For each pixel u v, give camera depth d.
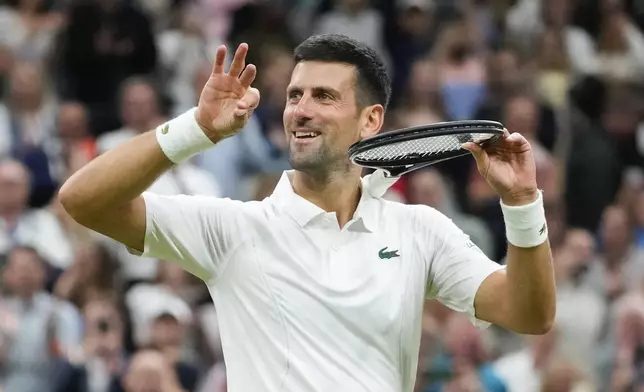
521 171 17.73
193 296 39.19
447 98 50.72
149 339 35.78
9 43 51.03
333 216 18.00
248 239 17.83
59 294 38.00
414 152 17.78
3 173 40.44
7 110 45.72
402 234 18.36
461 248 18.48
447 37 52.12
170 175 40.72
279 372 17.44
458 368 35.78
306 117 17.95
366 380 17.53
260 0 53.88
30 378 35.66
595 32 55.00
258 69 50.16
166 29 53.19
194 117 16.95
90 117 48.50
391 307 17.80
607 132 50.19
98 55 49.62
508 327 18.22
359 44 18.36
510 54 51.44
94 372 36.09
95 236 40.91
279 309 17.59
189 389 35.38
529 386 36.31
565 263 40.78
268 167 46.84
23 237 40.31
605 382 38.41
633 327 38.47
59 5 52.75
